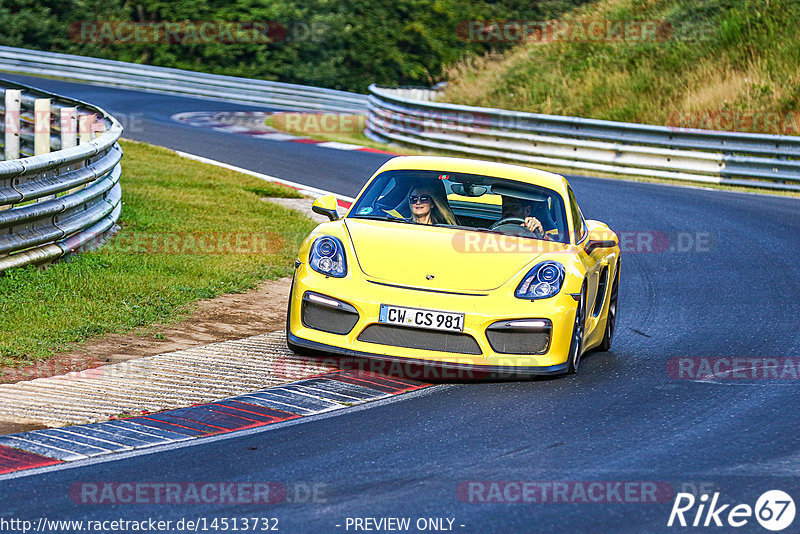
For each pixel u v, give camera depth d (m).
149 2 151.00
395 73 156.62
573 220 26.30
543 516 14.72
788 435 19.41
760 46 92.38
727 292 36.81
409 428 19.14
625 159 73.44
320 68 149.38
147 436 18.23
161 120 92.50
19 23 140.75
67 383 21.48
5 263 29.38
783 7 96.69
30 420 18.86
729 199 61.72
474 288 22.72
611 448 18.23
